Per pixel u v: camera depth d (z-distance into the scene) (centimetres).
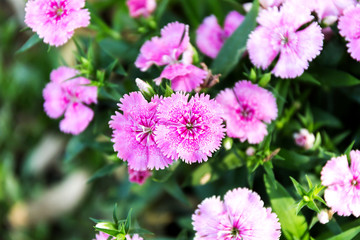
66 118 39
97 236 35
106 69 38
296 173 39
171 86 35
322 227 37
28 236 50
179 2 48
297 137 38
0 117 52
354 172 34
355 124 41
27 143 53
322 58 39
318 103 41
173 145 33
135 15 42
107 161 49
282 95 38
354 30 35
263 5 36
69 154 43
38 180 51
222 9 44
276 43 36
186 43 36
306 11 35
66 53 51
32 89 53
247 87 36
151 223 48
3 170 51
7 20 55
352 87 40
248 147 36
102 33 43
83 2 36
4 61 54
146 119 33
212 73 38
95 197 49
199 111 33
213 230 34
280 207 35
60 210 50
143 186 43
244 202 34
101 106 39
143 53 37
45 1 36
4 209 50
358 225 35
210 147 33
